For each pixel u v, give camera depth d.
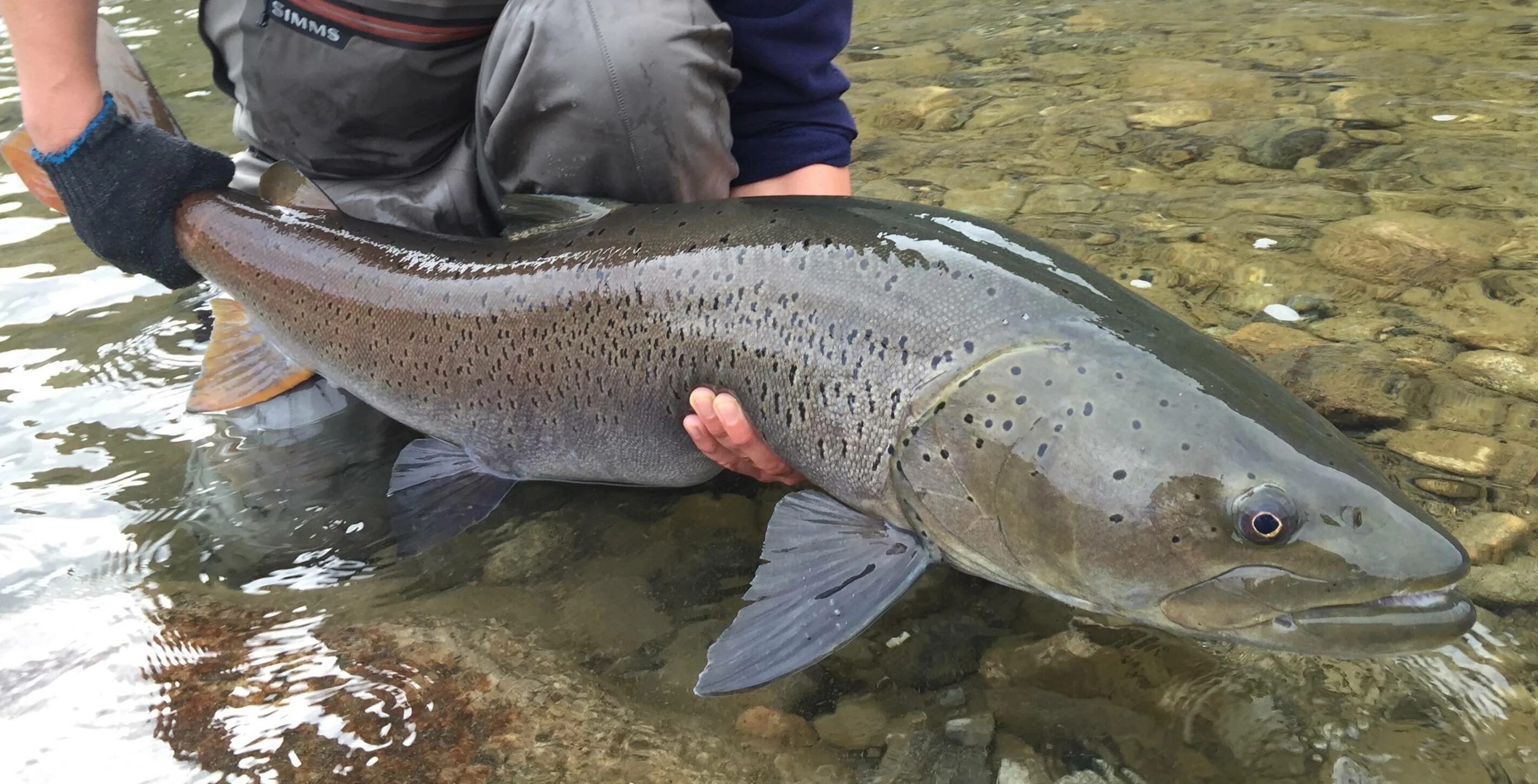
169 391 1.00
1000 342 0.69
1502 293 0.97
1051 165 1.29
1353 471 0.62
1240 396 0.65
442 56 0.94
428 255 0.92
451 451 0.92
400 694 0.70
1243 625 0.64
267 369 1.00
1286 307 0.98
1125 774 0.62
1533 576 0.70
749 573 0.79
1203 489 0.63
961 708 0.67
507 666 0.72
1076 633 0.71
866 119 1.51
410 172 1.01
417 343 0.90
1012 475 0.68
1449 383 0.87
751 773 0.64
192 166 0.99
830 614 0.70
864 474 0.73
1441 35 1.63
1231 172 1.23
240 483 0.89
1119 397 0.66
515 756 0.66
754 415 0.77
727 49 0.91
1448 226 1.07
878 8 2.15
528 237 0.89
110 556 0.82
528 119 0.89
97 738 0.68
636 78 0.85
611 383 0.82
